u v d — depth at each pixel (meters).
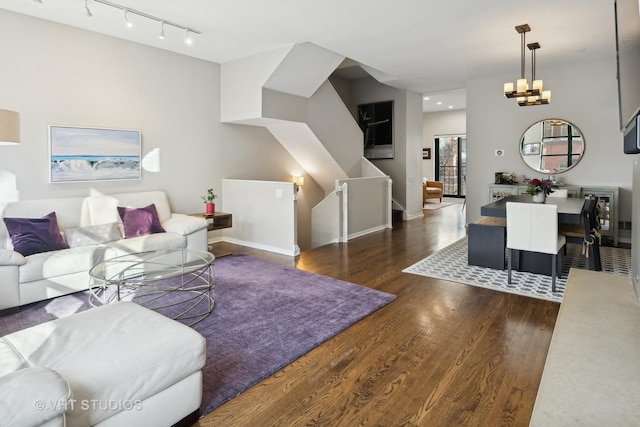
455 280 4.15
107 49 4.72
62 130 4.38
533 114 6.48
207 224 4.98
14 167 4.08
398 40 4.84
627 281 1.97
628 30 1.42
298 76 5.64
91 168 4.64
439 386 2.23
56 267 3.51
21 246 3.61
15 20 4.02
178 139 5.53
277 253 5.44
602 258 5.01
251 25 4.35
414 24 4.31
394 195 8.51
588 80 5.99
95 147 4.65
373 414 1.99
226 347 2.68
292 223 5.31
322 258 5.14
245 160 6.48
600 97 5.92
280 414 2.00
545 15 4.08
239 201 5.96
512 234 3.89
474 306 3.42
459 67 6.21
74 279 3.66
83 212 4.40
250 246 5.88
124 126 4.93
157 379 1.71
